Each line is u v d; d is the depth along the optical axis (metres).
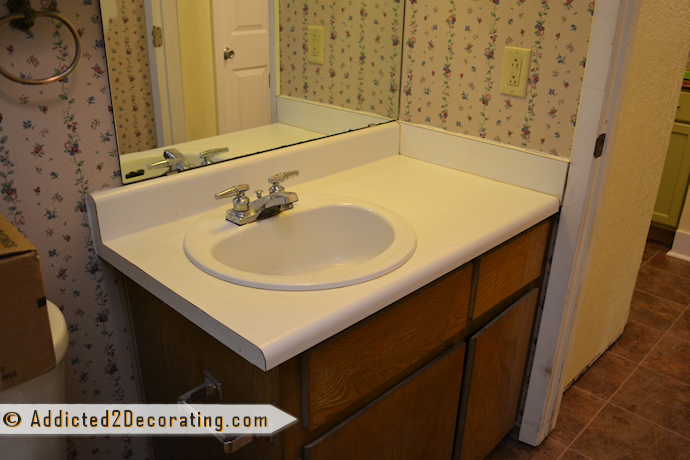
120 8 1.03
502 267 1.30
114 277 1.21
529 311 1.51
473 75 1.48
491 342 1.37
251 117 1.33
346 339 0.95
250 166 1.31
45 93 1.00
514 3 1.35
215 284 0.97
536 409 1.70
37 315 0.83
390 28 1.56
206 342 1.02
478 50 1.45
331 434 1.00
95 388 1.26
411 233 1.16
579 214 1.40
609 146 1.36
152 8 1.08
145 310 1.17
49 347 0.86
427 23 1.53
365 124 1.61
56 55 0.99
